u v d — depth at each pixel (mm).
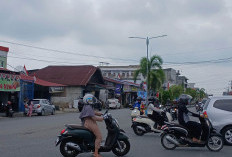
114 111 40500
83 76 49281
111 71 85812
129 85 65562
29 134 14945
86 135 9141
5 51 36125
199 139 10984
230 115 12438
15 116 29594
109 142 9453
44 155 9734
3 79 29844
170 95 51656
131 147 11641
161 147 11727
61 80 49125
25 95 35375
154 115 14609
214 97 12914
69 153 9305
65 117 28047
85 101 9266
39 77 51219
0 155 9672
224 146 12266
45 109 31969
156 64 50594
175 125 11102
